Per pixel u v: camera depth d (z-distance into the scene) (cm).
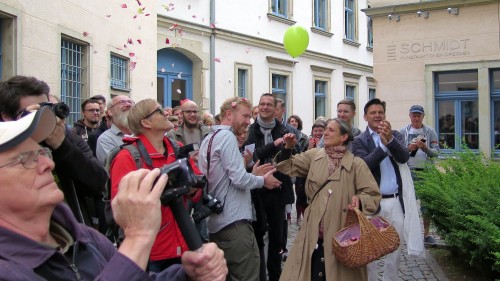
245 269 430
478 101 1227
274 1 1809
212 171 430
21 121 154
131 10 1053
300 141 773
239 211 432
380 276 616
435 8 1245
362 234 406
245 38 1638
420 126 818
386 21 1309
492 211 513
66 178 253
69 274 161
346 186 442
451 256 683
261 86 1728
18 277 142
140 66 1109
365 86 2422
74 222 176
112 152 371
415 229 520
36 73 683
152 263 352
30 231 157
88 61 854
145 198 145
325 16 2098
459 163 707
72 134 277
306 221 450
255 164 478
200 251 158
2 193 152
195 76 1495
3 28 633
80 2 819
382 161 524
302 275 438
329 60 2103
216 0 1534
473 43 1218
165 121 375
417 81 1280
